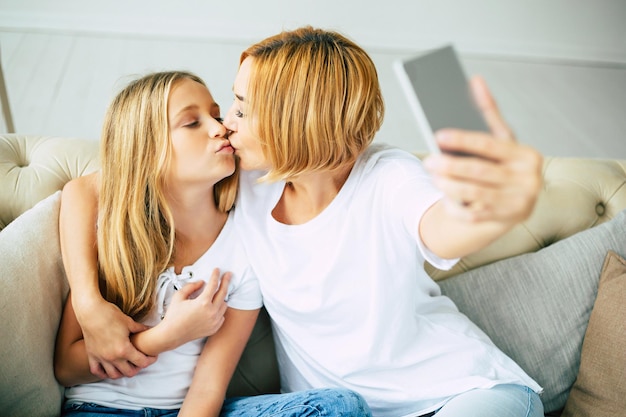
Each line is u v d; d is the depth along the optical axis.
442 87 0.60
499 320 1.23
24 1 3.80
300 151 0.94
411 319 1.04
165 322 0.97
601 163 1.39
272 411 0.96
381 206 0.98
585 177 1.35
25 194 1.16
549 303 1.23
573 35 4.41
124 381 1.04
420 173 0.94
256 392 1.25
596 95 3.89
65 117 2.91
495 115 0.58
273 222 1.05
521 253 1.31
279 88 0.91
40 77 3.27
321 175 1.01
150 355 0.99
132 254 1.02
